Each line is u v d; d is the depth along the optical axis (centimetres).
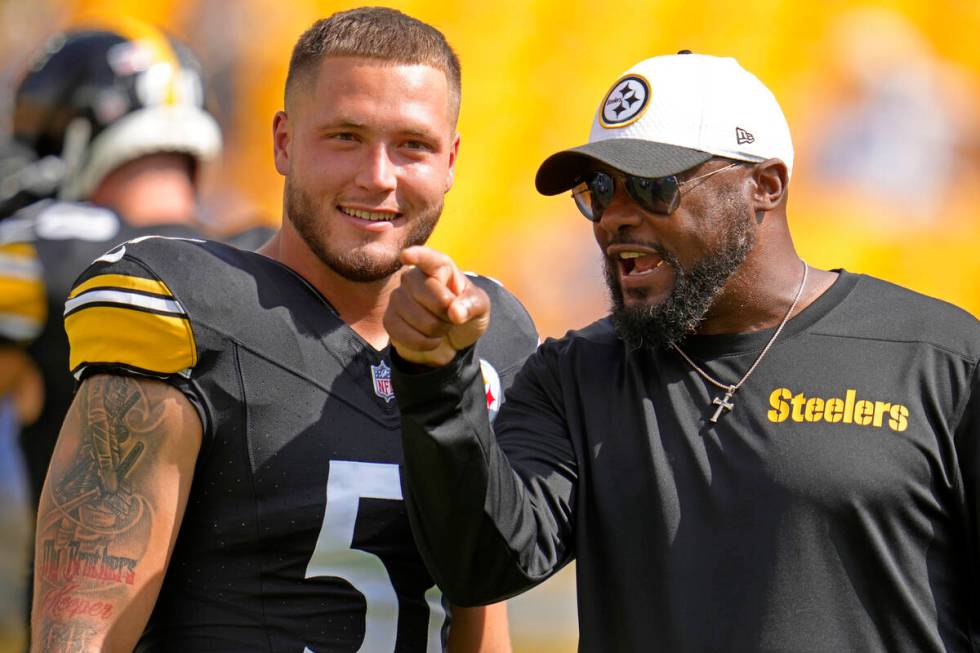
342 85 919
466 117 1877
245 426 902
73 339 905
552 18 1953
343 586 910
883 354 915
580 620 921
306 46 944
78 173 1219
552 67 1920
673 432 914
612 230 927
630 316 922
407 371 816
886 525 880
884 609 874
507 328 1033
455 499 832
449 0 1958
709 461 901
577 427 938
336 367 930
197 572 903
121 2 2031
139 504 871
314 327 934
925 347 914
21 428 1170
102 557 861
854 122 1880
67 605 855
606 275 948
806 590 870
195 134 1252
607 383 945
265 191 1884
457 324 788
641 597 898
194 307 899
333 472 911
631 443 920
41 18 2195
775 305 937
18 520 1645
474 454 829
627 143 918
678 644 877
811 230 1819
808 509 879
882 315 932
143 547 869
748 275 934
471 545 848
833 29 1923
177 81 1246
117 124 1213
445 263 790
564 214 1812
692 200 913
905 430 890
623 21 1952
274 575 902
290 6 1975
